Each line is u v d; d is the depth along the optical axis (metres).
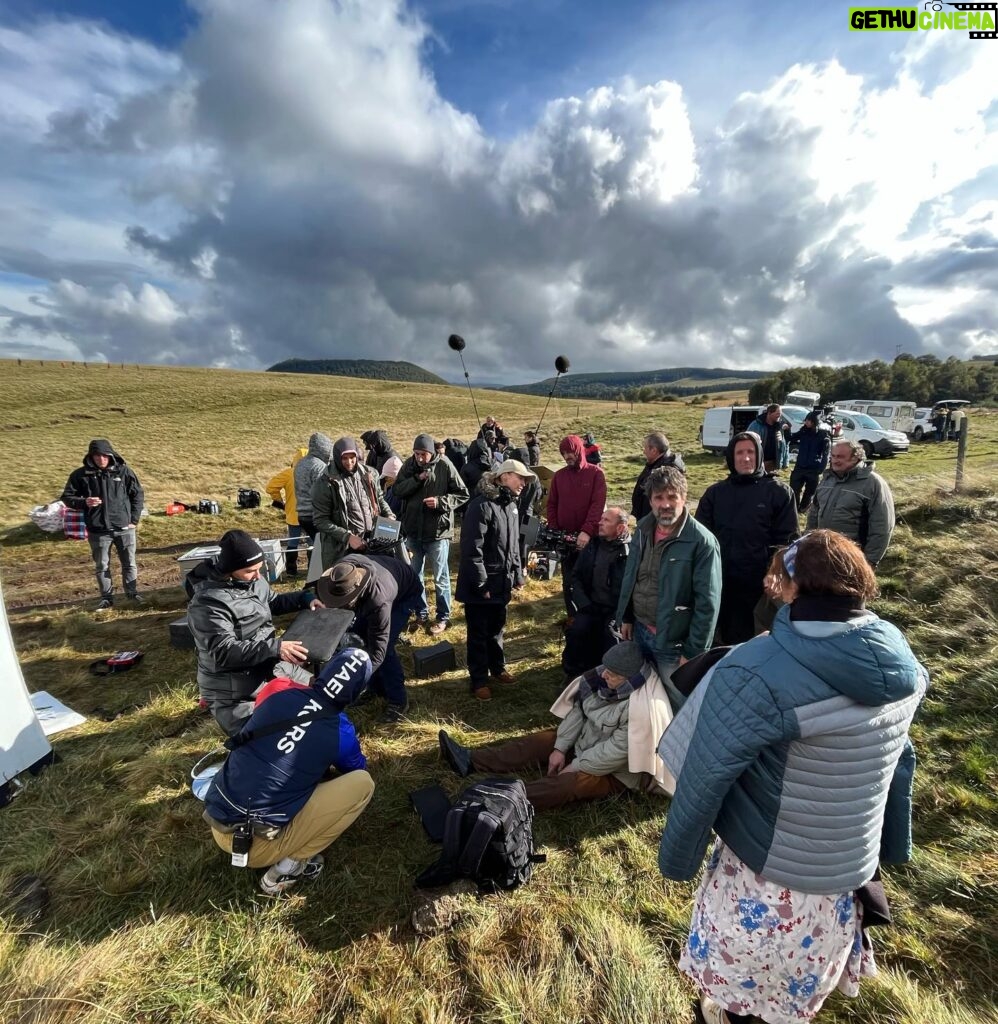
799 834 1.34
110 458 6.11
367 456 7.63
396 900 2.46
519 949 2.22
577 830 2.86
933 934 2.23
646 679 3.01
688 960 1.64
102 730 3.80
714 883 1.59
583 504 4.88
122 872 2.58
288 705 2.46
